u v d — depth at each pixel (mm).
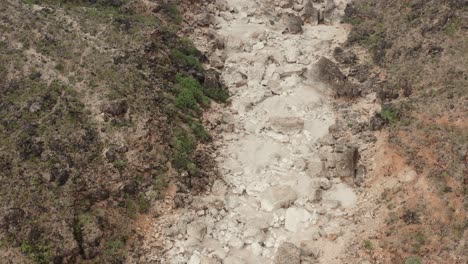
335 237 27375
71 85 30875
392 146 31203
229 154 32500
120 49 34031
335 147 32375
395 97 35469
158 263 25828
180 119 32781
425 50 36719
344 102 36875
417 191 28016
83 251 25047
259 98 36906
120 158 28781
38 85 30297
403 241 25984
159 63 35469
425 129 30906
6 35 32562
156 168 29391
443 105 31766
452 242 25172
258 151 32844
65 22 34875
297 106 36250
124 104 30531
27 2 36031
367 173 30938
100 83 31203
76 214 25891
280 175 31203
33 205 25156
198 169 30438
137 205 27812
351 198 29828
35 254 23688
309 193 29750
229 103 36719
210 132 33719
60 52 32406
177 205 28281
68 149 27984
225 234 27641
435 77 34500
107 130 29438
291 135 34156
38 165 26750
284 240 27547
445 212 26359
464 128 29750
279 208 29109
